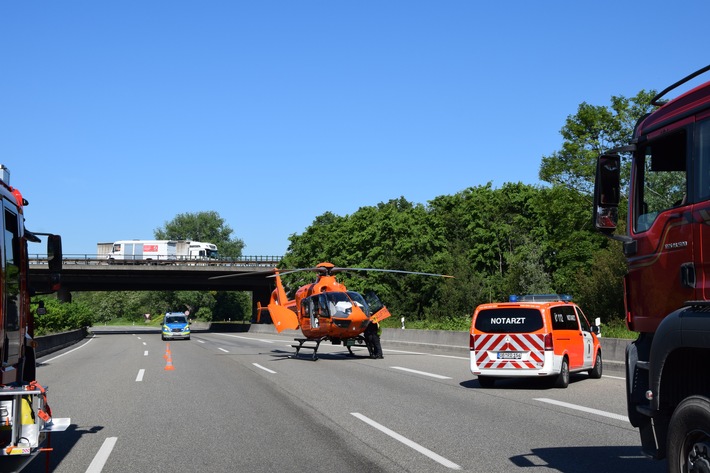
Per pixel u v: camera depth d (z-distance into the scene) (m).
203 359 27.22
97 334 74.19
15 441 6.64
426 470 7.67
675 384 5.52
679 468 5.27
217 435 10.14
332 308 25.41
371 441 9.43
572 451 8.59
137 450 9.13
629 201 6.46
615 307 40.78
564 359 15.80
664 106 6.03
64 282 75.62
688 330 5.13
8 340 7.39
